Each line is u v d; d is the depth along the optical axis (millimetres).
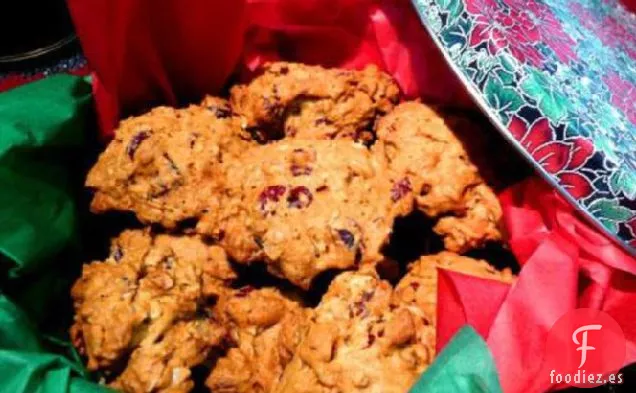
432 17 333
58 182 360
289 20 405
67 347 347
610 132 333
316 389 308
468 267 353
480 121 378
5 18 432
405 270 370
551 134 323
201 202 357
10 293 347
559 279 328
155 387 332
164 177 356
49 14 442
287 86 382
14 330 322
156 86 394
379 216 343
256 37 409
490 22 328
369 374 306
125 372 335
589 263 339
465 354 295
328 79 386
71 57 455
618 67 371
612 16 404
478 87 327
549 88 324
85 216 378
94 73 365
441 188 360
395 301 328
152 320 337
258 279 360
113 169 358
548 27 352
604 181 324
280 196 339
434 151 366
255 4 396
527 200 355
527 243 348
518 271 373
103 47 355
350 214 339
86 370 332
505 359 316
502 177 368
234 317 349
